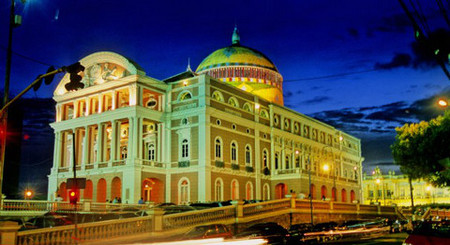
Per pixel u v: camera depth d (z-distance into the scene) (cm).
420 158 4928
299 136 7419
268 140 6750
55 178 6228
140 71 5709
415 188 11850
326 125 8406
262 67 7525
